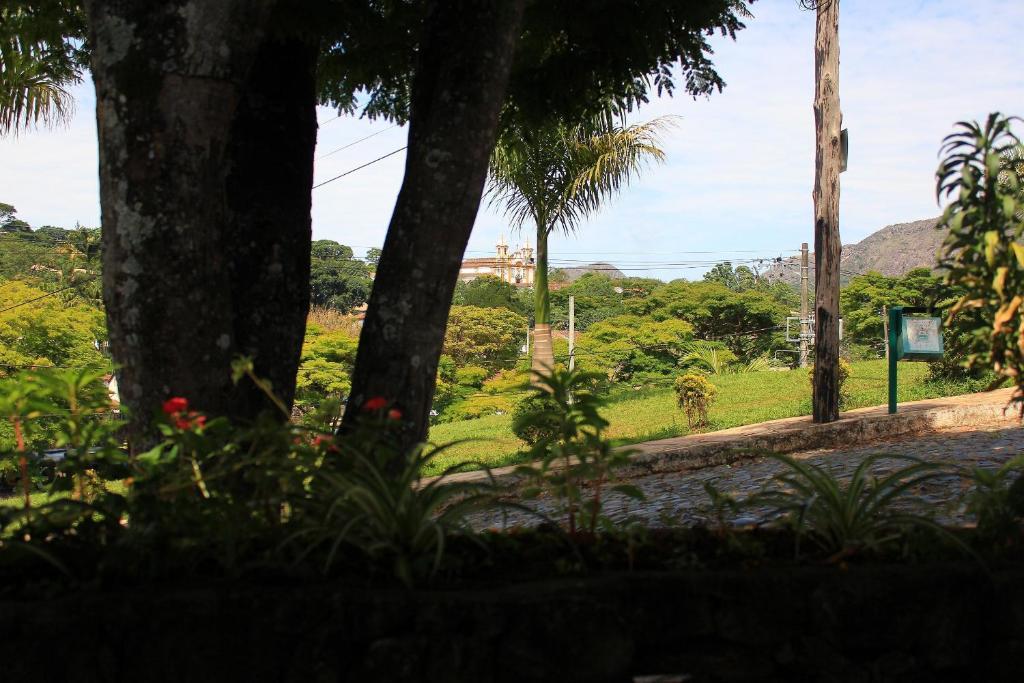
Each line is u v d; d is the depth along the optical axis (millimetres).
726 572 2615
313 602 2393
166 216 3662
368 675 2354
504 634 2396
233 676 2363
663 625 2510
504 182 16422
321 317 40688
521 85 6922
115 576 2555
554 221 17031
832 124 10688
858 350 49688
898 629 2541
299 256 5082
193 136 3686
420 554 2666
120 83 3639
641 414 19203
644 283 84688
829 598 2533
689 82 6652
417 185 4488
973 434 9250
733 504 3135
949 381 15344
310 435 3146
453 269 4520
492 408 37656
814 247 10688
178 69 3631
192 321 3713
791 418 12711
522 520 6891
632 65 6480
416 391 4414
